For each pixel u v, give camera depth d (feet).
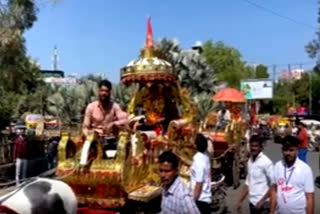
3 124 73.05
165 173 17.03
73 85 91.04
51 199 22.41
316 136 105.09
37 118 75.87
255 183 24.27
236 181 49.88
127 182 26.89
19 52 69.82
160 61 34.14
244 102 58.59
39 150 53.36
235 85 211.61
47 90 108.99
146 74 33.50
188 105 35.32
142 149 28.91
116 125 28.55
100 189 26.94
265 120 181.88
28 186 22.38
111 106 29.09
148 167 29.91
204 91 91.86
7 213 20.59
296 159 20.59
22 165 50.08
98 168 26.76
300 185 20.30
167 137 32.37
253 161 24.49
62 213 23.09
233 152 50.19
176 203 16.84
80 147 28.68
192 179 24.75
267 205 23.82
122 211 27.68
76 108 79.66
